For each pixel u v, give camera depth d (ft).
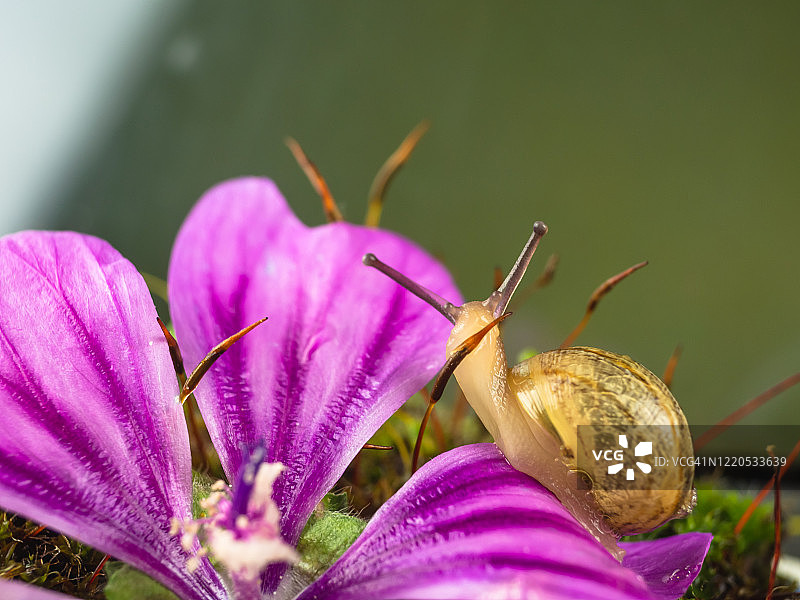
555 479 0.31
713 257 0.90
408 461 0.38
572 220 0.92
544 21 1.03
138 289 0.31
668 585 0.31
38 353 0.30
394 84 0.96
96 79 0.88
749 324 0.87
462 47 1.00
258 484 0.29
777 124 0.97
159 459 0.30
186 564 0.30
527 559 0.29
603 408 0.31
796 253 0.90
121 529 0.30
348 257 0.32
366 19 0.99
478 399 0.33
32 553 0.32
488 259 0.88
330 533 0.31
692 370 0.84
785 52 1.02
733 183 0.95
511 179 0.93
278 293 0.32
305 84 0.94
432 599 0.28
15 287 0.30
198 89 0.91
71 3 0.89
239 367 0.31
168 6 0.93
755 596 0.36
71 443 0.30
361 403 0.31
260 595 0.30
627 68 1.01
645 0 1.05
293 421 0.31
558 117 0.98
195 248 0.32
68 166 0.84
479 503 0.30
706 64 1.01
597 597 0.28
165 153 0.87
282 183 0.88
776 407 0.81
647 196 0.93
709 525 0.38
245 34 0.94
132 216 0.82
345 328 0.32
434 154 0.94
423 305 0.32
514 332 0.83
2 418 0.29
